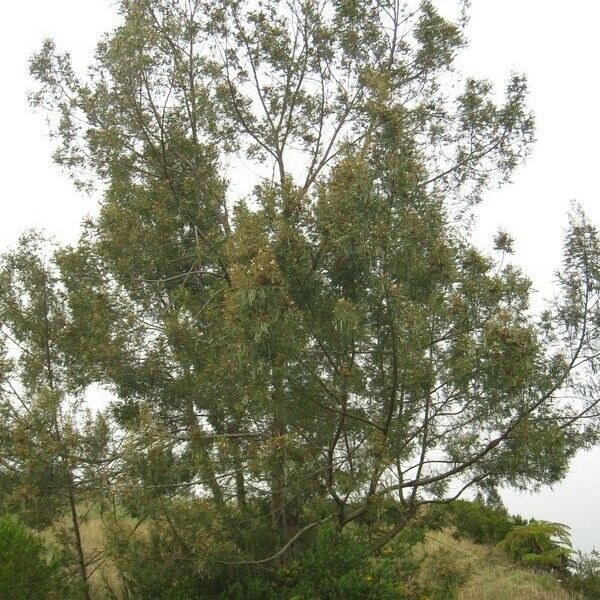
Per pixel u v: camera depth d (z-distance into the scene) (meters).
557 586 15.12
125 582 10.13
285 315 7.98
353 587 8.84
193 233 12.91
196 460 9.52
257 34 13.71
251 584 9.24
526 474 9.43
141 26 12.10
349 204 8.53
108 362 11.62
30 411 10.10
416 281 8.68
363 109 13.34
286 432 9.30
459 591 12.71
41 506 10.07
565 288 9.50
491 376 8.67
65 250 12.38
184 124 13.07
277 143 14.03
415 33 14.00
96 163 13.27
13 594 8.77
